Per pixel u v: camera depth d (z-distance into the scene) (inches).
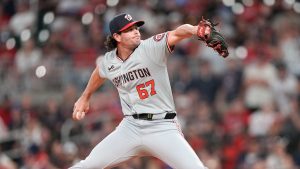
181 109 2405.3
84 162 1131.3
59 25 2920.8
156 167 2095.2
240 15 3026.6
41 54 2800.2
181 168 1077.1
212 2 3048.7
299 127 2267.5
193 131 2272.4
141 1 2974.9
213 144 2250.2
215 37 1001.5
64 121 2407.7
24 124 2429.9
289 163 2064.5
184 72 2610.7
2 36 3021.7
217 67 2672.2
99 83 1172.5
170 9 2987.2
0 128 2448.3
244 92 2527.1
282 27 3011.8
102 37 2842.0
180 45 2780.5
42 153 2239.2
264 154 2118.6
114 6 2940.5
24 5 3095.5
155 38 1074.7
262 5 3107.8
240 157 2196.1
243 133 2310.5
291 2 3144.7
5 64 2844.5
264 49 2812.5
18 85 2731.3
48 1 3019.2
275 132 2260.1
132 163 2085.4
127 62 1096.2
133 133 1111.6
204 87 2551.7
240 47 2785.4
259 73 2541.8
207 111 2400.3
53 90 2691.9
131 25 1089.4
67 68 2714.1
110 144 1124.5
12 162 2246.6
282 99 2529.5
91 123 2377.0
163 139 1091.3
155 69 1082.1
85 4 3009.4
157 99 1095.6
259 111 2391.7
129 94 1111.6
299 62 2785.4
